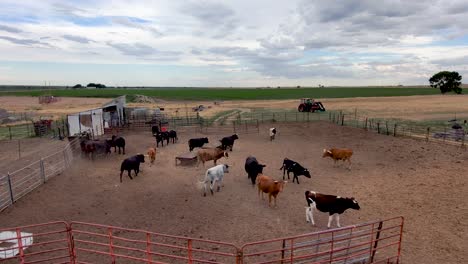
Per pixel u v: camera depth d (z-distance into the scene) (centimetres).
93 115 3125
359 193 1584
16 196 1491
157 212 1355
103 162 2167
